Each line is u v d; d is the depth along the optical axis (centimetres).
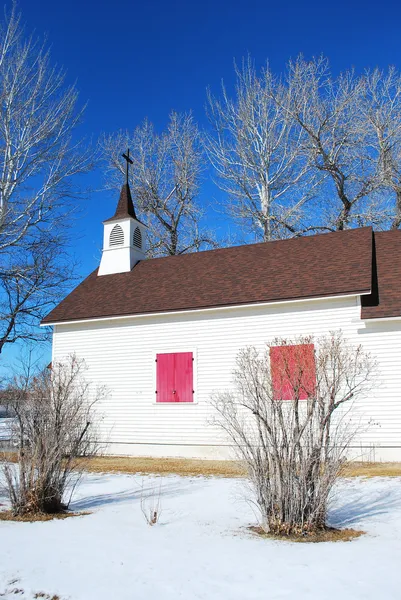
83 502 998
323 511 750
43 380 998
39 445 909
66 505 947
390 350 1437
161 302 1783
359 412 1437
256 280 1733
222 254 2039
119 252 2194
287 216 3045
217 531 754
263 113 3331
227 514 873
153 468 1440
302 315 1561
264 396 807
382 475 1207
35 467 903
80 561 603
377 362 1441
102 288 2058
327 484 748
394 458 1391
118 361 1802
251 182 3344
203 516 858
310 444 762
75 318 1862
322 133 3089
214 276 1864
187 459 1611
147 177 3731
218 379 1642
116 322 1830
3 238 2483
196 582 525
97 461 1578
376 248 1791
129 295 1919
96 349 1844
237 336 1639
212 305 1659
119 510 909
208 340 1680
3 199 2427
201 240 3566
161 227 3700
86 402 1673
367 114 3036
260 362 893
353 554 613
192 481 1221
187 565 583
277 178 3272
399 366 1422
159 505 941
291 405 807
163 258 2181
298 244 1911
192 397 1670
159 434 1697
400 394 1408
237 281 1769
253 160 3331
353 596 472
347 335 1491
